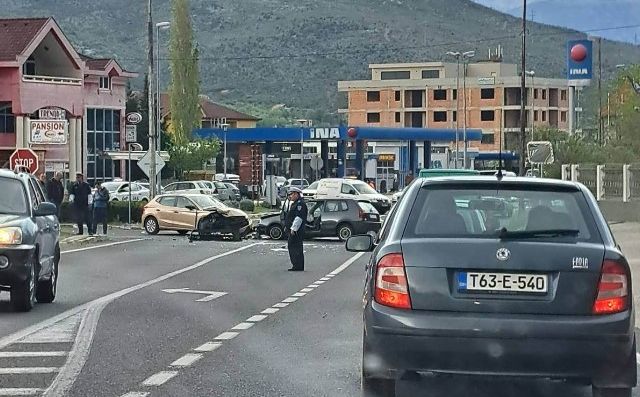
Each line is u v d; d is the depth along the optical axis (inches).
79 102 2982.3
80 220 1690.5
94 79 3326.8
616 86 3801.7
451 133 3752.5
